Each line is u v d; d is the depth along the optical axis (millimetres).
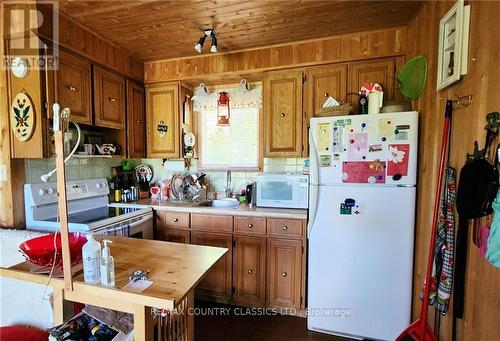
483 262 1027
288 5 1785
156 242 1475
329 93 2283
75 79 2045
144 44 2387
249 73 2518
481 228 1039
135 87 2697
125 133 2572
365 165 1814
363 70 2195
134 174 3057
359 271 1861
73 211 2281
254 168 2857
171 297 903
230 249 2352
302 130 2369
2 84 1855
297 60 2348
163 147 2805
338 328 1934
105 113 2334
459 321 1201
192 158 3014
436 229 1320
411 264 1756
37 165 2062
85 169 2496
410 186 1731
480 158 1054
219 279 2400
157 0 1718
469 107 1165
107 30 2131
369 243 1830
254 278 2307
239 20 1983
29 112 1817
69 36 1971
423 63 1707
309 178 2180
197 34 2199
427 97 1670
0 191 1904
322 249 1941
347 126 1847
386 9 1832
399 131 1738
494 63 993
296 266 2184
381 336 1834
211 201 2820
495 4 990
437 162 1504
